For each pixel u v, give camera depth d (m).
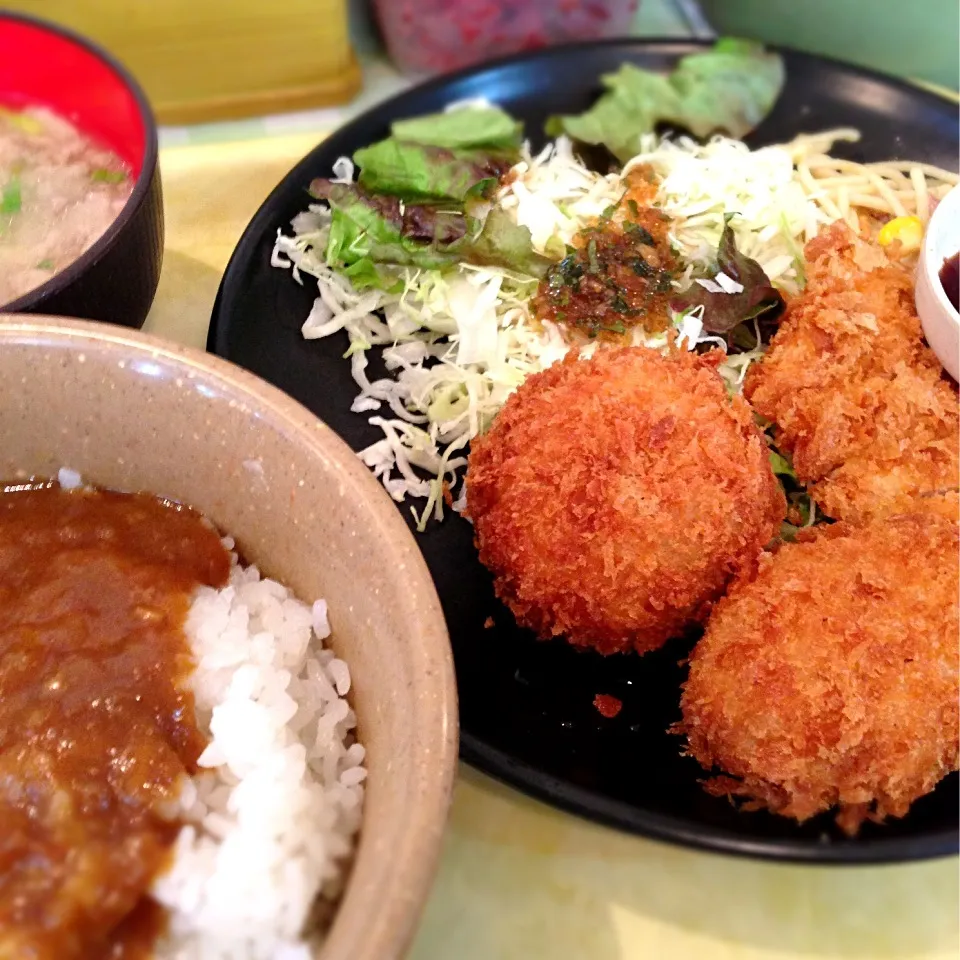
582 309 0.26
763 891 0.19
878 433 0.23
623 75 0.30
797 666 0.19
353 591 0.17
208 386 0.17
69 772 0.16
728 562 0.21
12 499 0.19
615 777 0.19
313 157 0.28
